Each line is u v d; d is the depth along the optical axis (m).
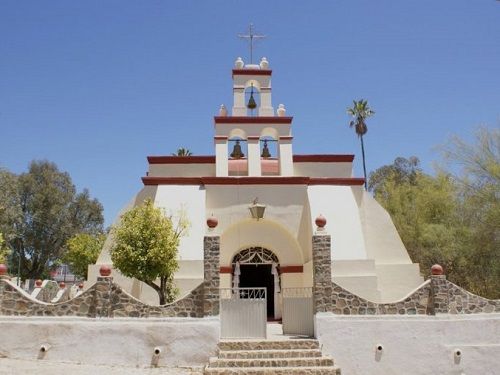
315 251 15.91
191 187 21.67
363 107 52.84
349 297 15.73
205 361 14.80
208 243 15.62
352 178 22.34
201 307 15.38
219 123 22.94
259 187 21.88
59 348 14.73
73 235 55.59
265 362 14.17
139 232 17.70
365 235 21.69
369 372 15.04
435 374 15.17
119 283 20.09
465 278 31.02
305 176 22.84
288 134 23.09
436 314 15.63
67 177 57.88
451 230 30.91
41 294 26.00
